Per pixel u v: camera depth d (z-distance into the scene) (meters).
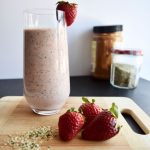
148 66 0.65
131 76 0.53
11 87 0.54
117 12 0.61
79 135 0.30
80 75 0.64
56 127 0.32
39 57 0.34
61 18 0.34
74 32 0.60
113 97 0.44
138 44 0.63
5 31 0.58
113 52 0.55
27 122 0.33
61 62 0.35
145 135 0.30
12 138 0.29
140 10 0.61
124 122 0.34
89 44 0.62
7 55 0.60
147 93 0.50
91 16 0.60
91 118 0.31
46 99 0.35
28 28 0.34
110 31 0.56
